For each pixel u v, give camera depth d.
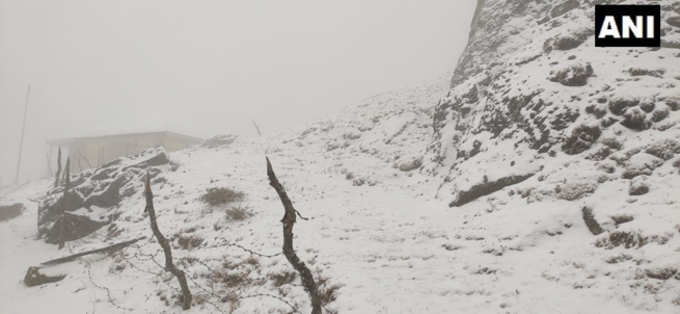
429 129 22.30
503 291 7.62
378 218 13.59
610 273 7.28
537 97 13.98
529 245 9.28
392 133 22.58
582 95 12.96
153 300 10.26
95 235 17.45
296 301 8.48
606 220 8.80
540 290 7.40
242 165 22.28
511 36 21.80
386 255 10.20
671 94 11.45
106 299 10.90
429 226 12.10
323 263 9.84
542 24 20.42
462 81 23.20
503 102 15.58
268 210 14.73
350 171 19.66
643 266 7.04
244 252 11.29
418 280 8.57
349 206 15.26
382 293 8.04
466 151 15.78
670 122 10.72
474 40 24.81
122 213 18.33
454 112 19.61
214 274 10.51
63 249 16.83
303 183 18.70
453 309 7.27
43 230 19.22
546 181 11.20
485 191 12.77
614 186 9.85
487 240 10.02
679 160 9.47
